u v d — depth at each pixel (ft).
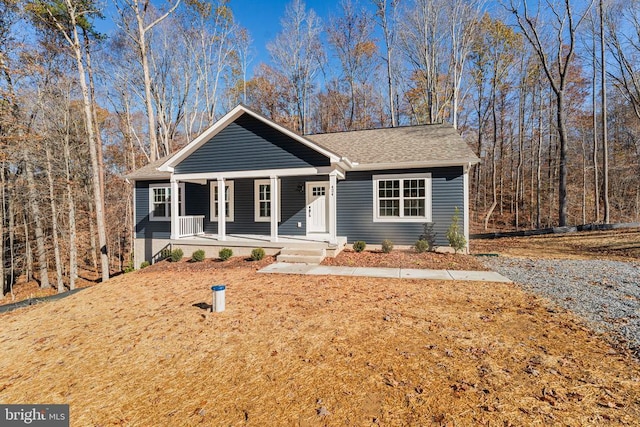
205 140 36.35
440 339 13.44
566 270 26.40
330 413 8.95
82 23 43.83
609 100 73.31
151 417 9.24
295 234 40.32
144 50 54.54
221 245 36.06
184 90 77.00
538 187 68.44
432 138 39.93
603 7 52.95
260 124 34.86
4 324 19.88
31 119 44.80
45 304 24.14
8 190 48.44
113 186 71.87
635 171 69.82
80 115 55.36
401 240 36.32
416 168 35.60
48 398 10.59
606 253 35.40
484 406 8.97
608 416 8.43
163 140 75.20
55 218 50.83
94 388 11.04
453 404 9.11
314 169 33.14
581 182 80.59
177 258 35.22
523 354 11.95
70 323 18.28
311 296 20.38
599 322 14.85
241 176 35.53
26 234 56.13
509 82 74.23
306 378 10.84
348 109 91.81
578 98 72.28
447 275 25.27
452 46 66.08
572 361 11.35
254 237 39.17
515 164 86.69
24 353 14.51
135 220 45.55
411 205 36.04
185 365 12.25
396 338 13.67
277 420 8.77
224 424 8.73
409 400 9.37
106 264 44.57
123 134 76.69
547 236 49.29
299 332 14.73
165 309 19.40
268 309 18.12
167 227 43.96
